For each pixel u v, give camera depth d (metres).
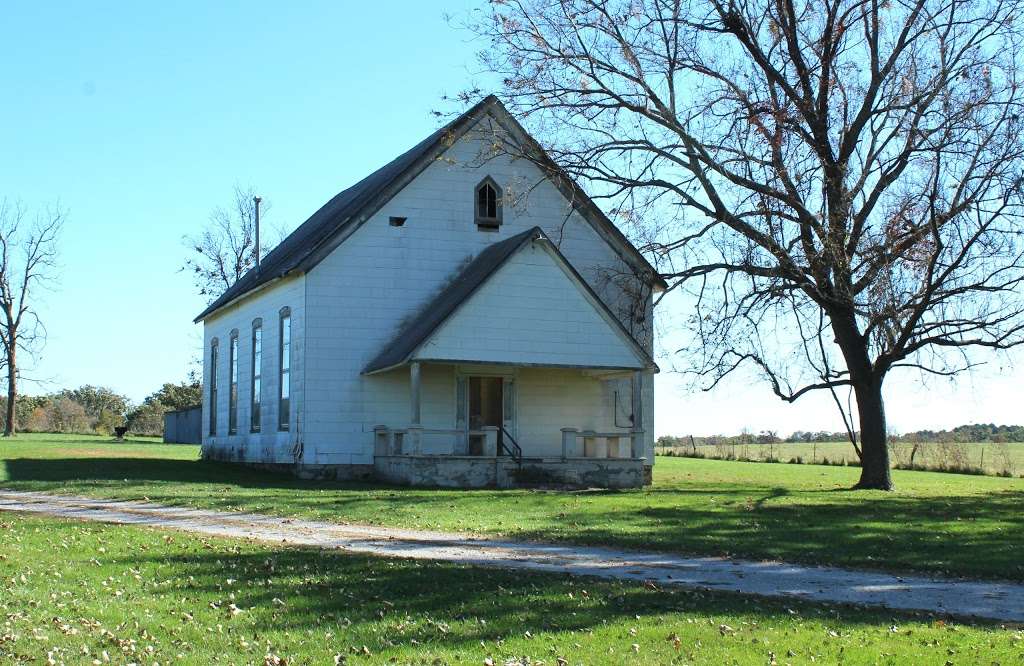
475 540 18.28
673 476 37.56
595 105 29.70
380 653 10.00
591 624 11.22
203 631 10.74
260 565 14.47
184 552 15.72
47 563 14.47
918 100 28.84
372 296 32.53
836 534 19.48
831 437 81.12
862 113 29.61
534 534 19.11
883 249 28.42
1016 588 14.58
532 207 34.47
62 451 43.06
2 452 40.16
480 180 33.88
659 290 35.06
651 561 16.36
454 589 12.84
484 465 29.58
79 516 20.97
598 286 34.94
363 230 32.56
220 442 40.91
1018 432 70.56
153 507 23.02
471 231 33.62
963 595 13.91
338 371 32.09
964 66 28.36
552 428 33.69
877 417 30.86
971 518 22.08
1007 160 27.73
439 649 10.12
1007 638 11.02
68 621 11.00
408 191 33.06
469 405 32.97
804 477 37.25
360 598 12.27
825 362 30.98
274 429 34.25
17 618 10.98
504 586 13.12
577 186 30.47
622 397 34.47
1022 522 21.39
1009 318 28.80
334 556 15.50
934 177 28.00
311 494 25.80
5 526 18.61
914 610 12.64
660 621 11.37
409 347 29.75
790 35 29.52
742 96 28.62
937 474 43.28
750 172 29.33
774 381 30.55
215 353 42.88
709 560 16.62
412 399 29.31
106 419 84.38
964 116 28.03
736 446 64.88
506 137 33.75
